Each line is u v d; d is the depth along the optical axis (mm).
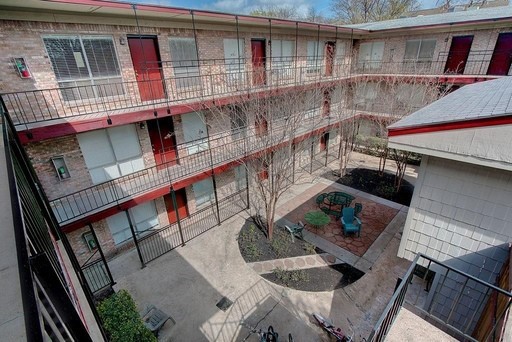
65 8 6926
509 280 3926
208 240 10977
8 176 1763
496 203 4785
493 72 14914
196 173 10258
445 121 4453
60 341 1200
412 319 3990
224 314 7852
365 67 19594
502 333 3039
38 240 1926
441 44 16141
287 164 10969
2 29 6688
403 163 15141
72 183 8656
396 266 9469
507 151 4023
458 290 5734
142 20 8781
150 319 7477
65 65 7852
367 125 19859
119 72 8930
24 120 7293
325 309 7926
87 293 4148
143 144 10055
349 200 12719
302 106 12570
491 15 15156
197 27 10242
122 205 8586
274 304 8117
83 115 7922
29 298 890
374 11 37312
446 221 5465
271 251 10297
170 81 10094
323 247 10461
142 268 9625
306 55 15797
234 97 10797
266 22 11117
